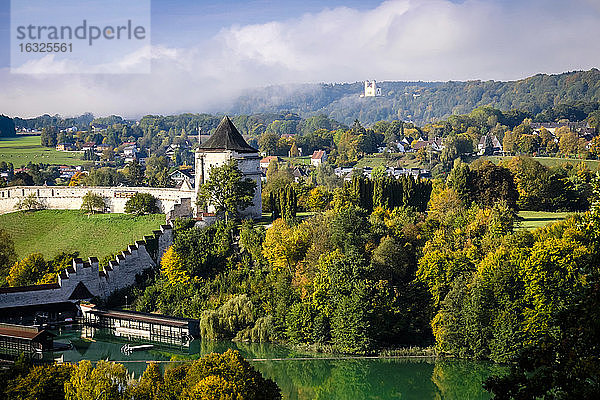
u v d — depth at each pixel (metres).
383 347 140.50
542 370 61.09
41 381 96.75
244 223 180.38
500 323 130.62
